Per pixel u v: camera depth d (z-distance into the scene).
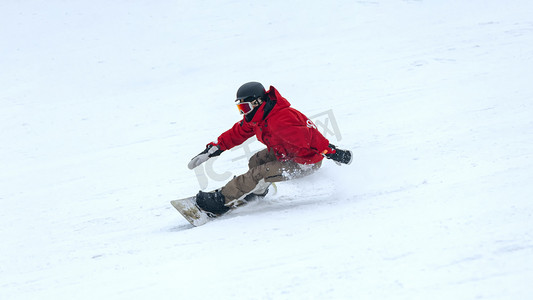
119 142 32.84
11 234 20.80
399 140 24.95
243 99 17.77
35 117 39.97
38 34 62.50
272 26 58.25
